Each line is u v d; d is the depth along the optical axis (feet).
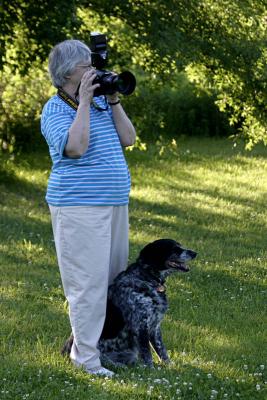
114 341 28.91
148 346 28.14
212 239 57.31
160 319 28.86
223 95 67.51
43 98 88.99
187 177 84.99
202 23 64.23
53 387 26.63
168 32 62.85
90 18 67.62
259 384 27.63
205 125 111.96
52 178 26.89
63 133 25.81
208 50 64.08
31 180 79.20
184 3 63.62
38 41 62.54
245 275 46.88
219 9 63.77
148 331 28.22
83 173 26.32
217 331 35.45
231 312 38.86
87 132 25.71
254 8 64.69
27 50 65.00
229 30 64.49
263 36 64.85
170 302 40.04
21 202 69.62
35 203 69.62
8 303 38.75
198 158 96.02
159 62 64.54
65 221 26.53
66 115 26.45
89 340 27.37
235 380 27.71
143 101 69.62
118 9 64.90
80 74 26.50
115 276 28.81
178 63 62.44
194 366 29.32
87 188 26.32
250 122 67.87
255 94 66.49
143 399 25.50
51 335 33.63
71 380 27.12
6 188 75.05
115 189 26.71
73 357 28.19
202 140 109.09
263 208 70.69
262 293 43.01
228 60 64.34
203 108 112.27
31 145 92.94
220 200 73.36
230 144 105.81
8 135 90.68
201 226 61.98
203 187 79.92
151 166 89.97
